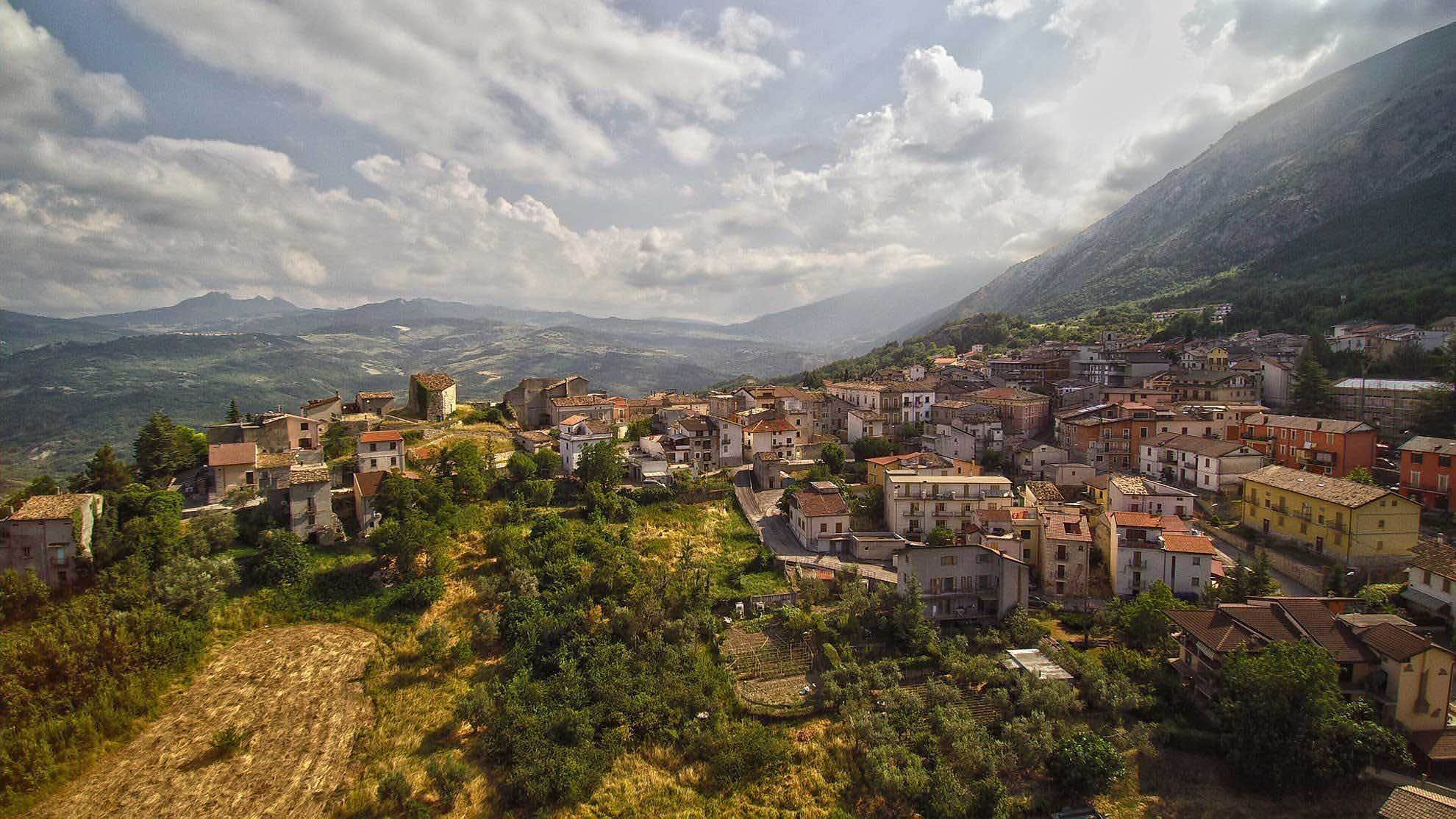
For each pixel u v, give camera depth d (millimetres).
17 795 46062
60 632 53875
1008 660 60031
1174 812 46500
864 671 59906
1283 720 46469
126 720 52906
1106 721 53406
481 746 53281
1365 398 109688
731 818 48281
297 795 48312
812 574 79125
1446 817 35844
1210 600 66062
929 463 106125
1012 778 49406
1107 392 128750
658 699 57750
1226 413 109812
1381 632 49719
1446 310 145500
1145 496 85125
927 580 69062
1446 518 77125
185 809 46812
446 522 82688
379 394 131750
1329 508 73312
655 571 77312
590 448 101250
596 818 48094
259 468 83188
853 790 49531
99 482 78562
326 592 70688
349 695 58281
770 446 117875
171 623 59812
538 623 65750
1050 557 73125
